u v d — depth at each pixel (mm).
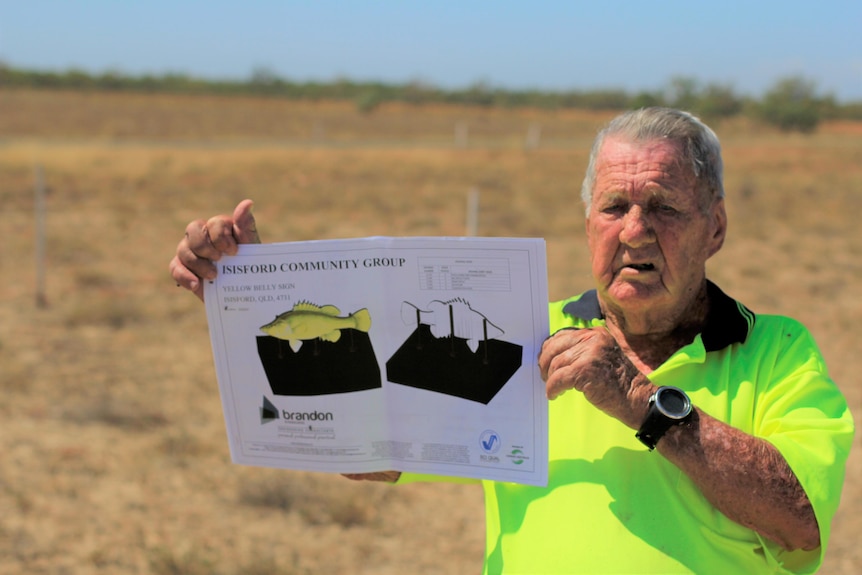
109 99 74875
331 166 29234
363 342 1945
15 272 13797
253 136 45250
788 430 1839
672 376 2029
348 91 85375
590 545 1930
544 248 1801
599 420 2037
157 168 26938
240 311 1994
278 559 5219
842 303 12766
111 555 5242
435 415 1943
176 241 17172
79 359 9367
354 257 1920
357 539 5570
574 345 1790
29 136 39812
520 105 81688
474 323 1881
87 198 21641
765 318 2070
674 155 1932
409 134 50719
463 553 5441
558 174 29344
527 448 1896
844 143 45094
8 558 5133
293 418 2018
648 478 1952
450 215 21062
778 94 60406
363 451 1996
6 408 7668
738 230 18922
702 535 1897
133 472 6449
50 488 6109
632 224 1925
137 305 11727
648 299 1955
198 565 4996
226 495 6156
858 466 6602
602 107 81625
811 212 21797
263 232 18672
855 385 8758
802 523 1734
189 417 7695
